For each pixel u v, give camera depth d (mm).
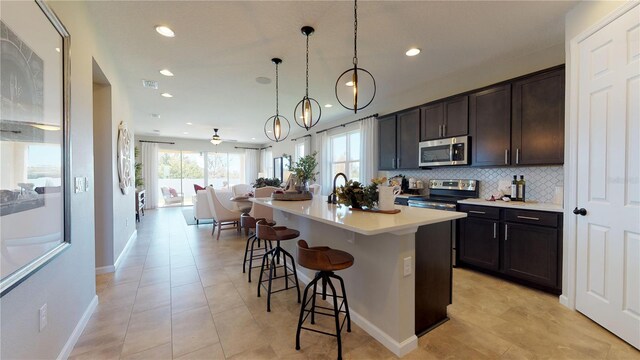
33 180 1273
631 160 1746
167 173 9773
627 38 1754
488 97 3139
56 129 1511
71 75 1825
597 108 1976
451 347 1775
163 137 9406
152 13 2262
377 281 1873
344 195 2170
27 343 1279
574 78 2178
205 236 5008
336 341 1833
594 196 2014
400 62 3281
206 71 3496
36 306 1356
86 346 1774
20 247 1169
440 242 2057
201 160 10250
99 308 2273
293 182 3170
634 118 1726
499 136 3029
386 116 4531
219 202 4848
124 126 3838
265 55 3051
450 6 2199
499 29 2541
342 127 6152
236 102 4973
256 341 1835
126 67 3354
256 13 2271
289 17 2332
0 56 1037
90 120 2213
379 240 1856
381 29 2539
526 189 3086
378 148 4855
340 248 2281
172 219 6875
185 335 1899
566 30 2277
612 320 1880
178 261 3549
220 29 2512
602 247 1954
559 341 1827
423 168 4027
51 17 1434
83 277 2002
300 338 1869
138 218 6551
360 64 3322
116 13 2256
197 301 2414
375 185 2156
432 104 3762
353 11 2250
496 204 2893
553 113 2611
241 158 10984
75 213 1853
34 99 1287
